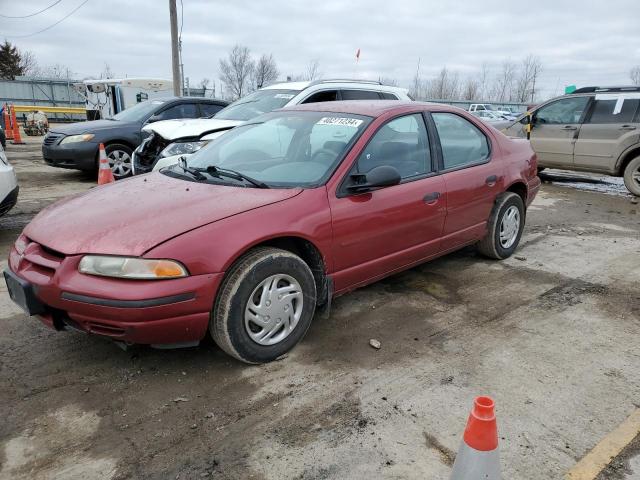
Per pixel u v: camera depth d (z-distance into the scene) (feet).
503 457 7.64
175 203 9.89
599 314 12.71
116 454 7.66
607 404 8.99
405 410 8.75
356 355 10.55
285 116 13.76
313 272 10.92
